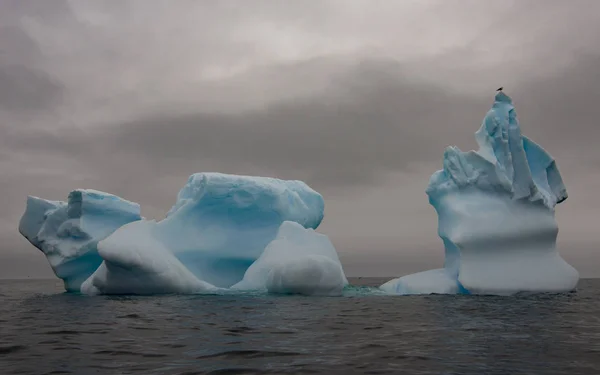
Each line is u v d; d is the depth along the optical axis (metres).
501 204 17.95
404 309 12.42
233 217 20.80
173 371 5.83
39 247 22.77
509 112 18.89
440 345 7.49
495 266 17.05
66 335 8.60
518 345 7.48
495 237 17.19
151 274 16.67
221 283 19.75
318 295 16.48
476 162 18.73
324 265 16.67
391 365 6.13
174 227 19.39
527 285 16.83
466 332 8.78
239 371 5.82
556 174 18.97
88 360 6.48
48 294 20.75
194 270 19.20
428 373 5.73
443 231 19.05
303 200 23.27
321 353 6.86
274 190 21.03
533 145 19.19
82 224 20.95
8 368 6.05
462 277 16.88
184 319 10.55
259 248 20.55
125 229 18.17
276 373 5.72
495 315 11.20
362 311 11.98
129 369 5.95
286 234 19.09
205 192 19.98
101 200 21.61
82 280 21.97
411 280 18.58
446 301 14.58
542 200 17.73
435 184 19.83
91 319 10.84
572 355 6.75
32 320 10.85
